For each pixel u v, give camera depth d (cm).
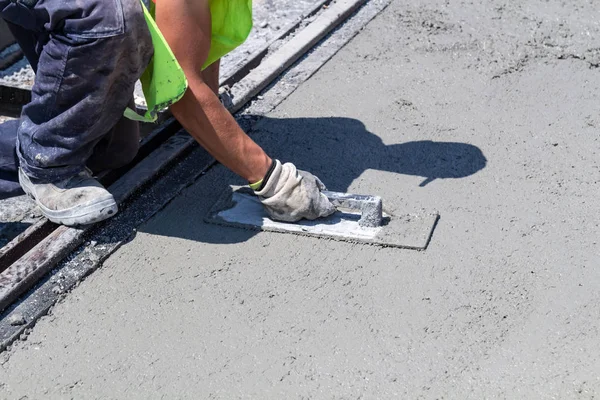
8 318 277
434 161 358
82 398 250
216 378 254
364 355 261
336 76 432
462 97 409
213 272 298
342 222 319
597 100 404
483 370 254
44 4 273
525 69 435
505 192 337
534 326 270
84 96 287
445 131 381
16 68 451
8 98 425
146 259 305
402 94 413
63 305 286
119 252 309
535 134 377
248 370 257
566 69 434
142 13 275
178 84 282
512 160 358
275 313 278
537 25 480
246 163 304
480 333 268
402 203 331
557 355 258
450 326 271
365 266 298
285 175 308
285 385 251
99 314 281
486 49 455
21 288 286
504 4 505
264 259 303
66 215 309
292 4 513
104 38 271
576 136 375
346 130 383
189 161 360
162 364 260
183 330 273
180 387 252
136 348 267
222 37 329
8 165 330
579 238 309
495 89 416
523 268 295
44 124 297
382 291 287
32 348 269
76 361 263
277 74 431
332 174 351
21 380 257
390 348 263
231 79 422
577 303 279
